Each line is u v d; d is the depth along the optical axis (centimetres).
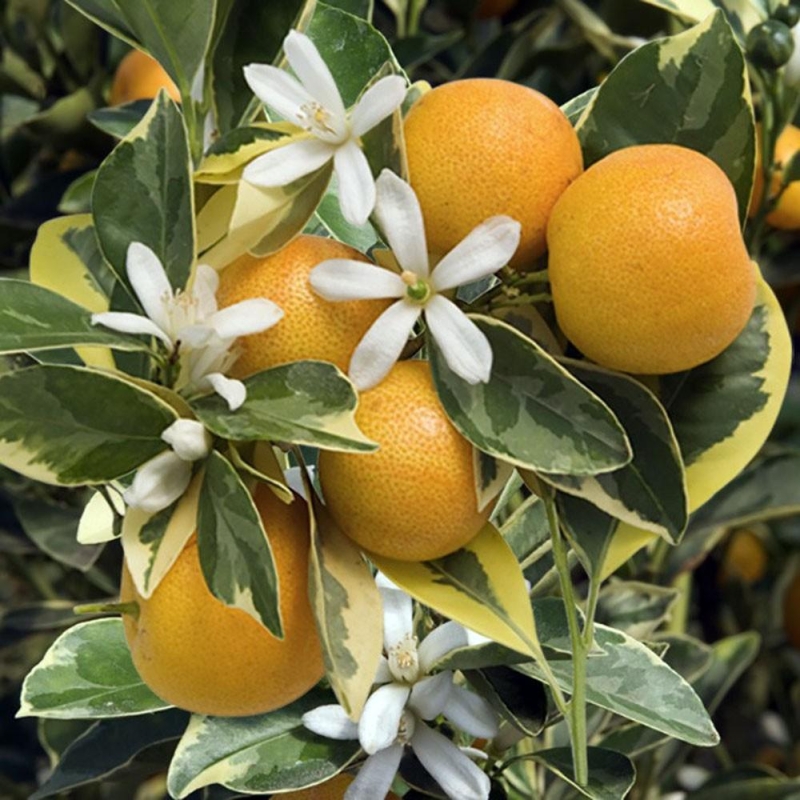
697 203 21
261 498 23
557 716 30
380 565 24
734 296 22
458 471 22
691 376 25
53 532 44
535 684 27
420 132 23
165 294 22
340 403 21
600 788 26
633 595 41
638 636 40
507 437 22
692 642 43
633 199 21
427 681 27
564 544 25
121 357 26
